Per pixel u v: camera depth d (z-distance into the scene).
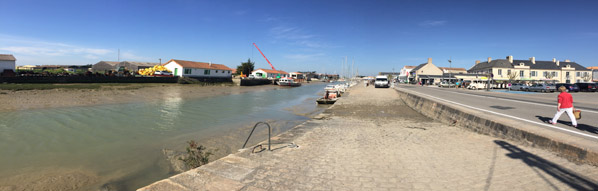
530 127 7.03
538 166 4.84
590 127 8.09
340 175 4.70
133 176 6.89
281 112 19.69
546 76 63.97
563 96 8.33
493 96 23.52
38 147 9.32
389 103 19.58
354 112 14.91
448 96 22.50
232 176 4.62
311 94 43.28
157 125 13.55
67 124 13.15
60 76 30.64
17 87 23.73
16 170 7.19
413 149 6.54
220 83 54.72
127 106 20.42
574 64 66.44
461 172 4.73
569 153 5.27
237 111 19.69
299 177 4.60
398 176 4.61
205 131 12.34
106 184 6.39
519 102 17.12
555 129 7.78
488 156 5.70
